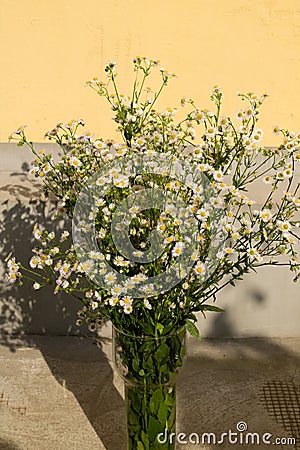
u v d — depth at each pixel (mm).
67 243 1979
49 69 2178
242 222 1277
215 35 2160
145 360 1329
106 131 2225
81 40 2154
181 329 1336
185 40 2160
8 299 2094
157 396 1387
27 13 2127
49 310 2105
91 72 2182
